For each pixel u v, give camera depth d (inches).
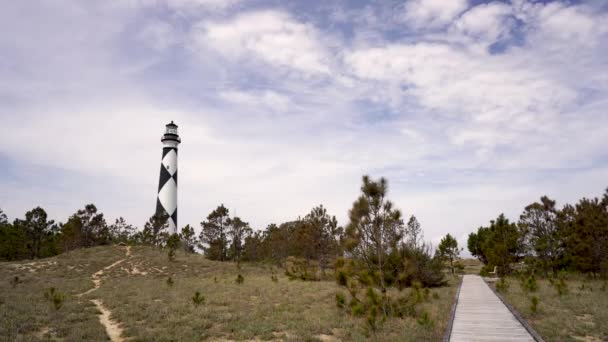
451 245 1636.3
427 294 791.7
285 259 2046.0
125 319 609.3
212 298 848.3
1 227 2193.7
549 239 1397.6
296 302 783.1
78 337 484.4
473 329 511.2
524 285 927.0
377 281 657.6
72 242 2246.6
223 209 2212.1
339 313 649.0
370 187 683.4
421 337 478.6
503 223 1572.3
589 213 1316.4
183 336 498.0
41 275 1390.3
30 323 552.7
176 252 2129.7
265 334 510.0
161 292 964.6
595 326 526.6
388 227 685.9
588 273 1264.8
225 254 2235.5
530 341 447.2
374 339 476.1
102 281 1294.3
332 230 1518.2
